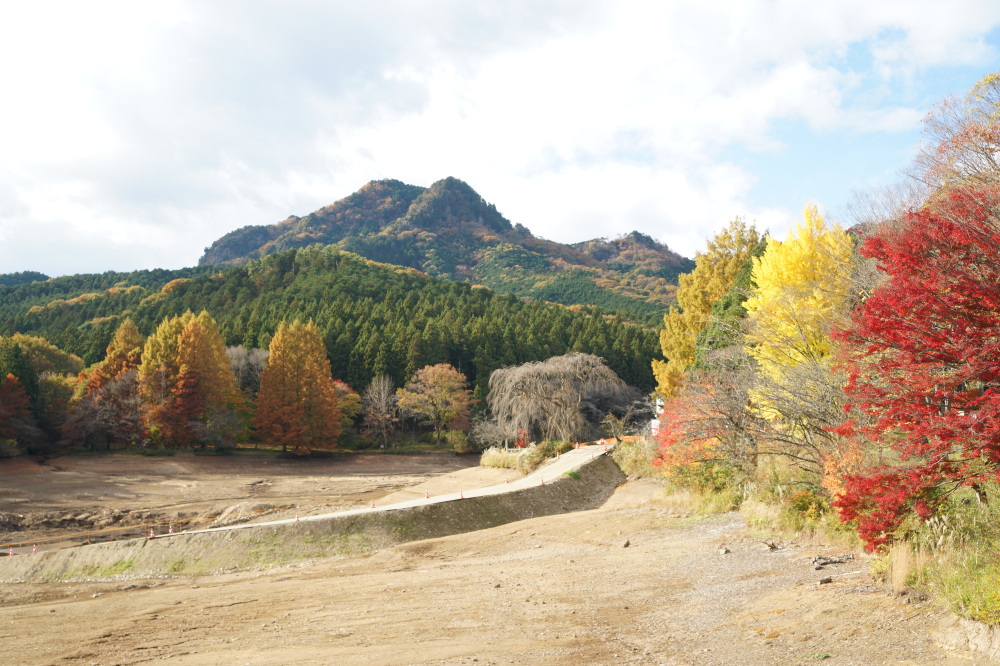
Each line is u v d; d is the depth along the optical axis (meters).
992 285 6.89
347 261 146.50
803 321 16.66
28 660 9.69
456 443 66.44
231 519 33.44
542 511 25.64
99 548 22.14
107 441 58.97
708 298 41.88
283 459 59.56
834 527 11.94
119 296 123.62
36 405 59.41
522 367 40.12
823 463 12.98
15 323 112.75
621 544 15.73
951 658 5.74
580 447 37.72
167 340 61.69
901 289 7.32
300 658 8.06
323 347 69.25
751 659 6.61
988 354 6.63
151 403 58.78
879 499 7.77
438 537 22.23
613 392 44.44
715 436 18.23
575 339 95.00
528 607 10.18
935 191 10.64
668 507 19.80
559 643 7.96
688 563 12.23
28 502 37.28
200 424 57.62
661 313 178.75
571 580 12.07
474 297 127.31
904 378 7.52
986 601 6.22
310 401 62.22
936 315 7.16
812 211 20.83
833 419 13.01
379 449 68.56
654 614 9.04
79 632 11.74
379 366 76.38
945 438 6.76
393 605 11.40
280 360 63.06
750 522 14.77
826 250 18.48
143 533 31.80
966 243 7.07
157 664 8.61
